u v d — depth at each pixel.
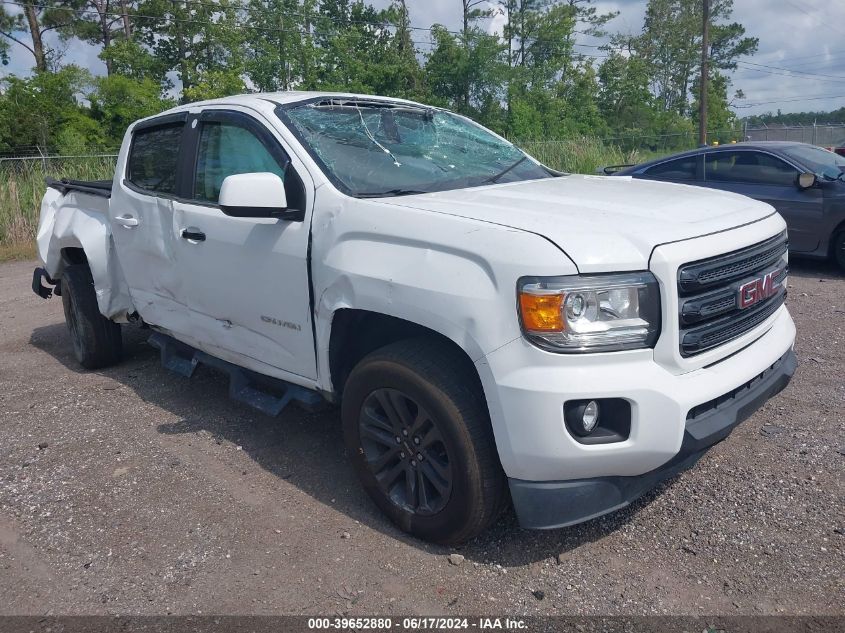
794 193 8.12
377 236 3.05
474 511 2.89
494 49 37.94
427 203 3.12
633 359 2.64
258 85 40.22
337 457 3.99
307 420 4.49
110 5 43.97
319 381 3.48
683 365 2.73
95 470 3.91
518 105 38.16
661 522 3.26
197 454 4.07
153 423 4.52
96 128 30.12
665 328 2.66
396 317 2.96
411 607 2.74
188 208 4.06
